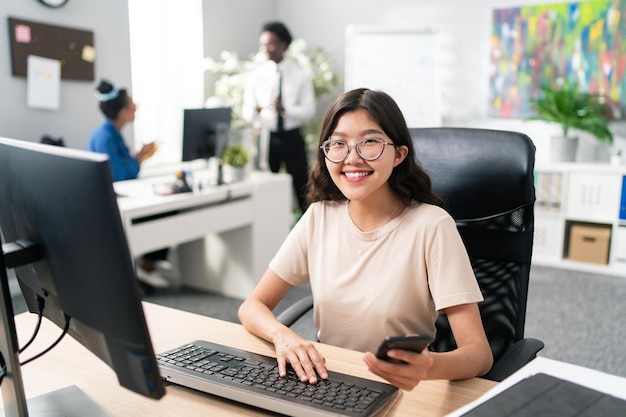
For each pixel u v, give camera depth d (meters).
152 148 3.42
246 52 4.95
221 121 3.12
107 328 0.65
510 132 1.29
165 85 4.31
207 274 3.39
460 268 1.06
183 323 1.18
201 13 4.43
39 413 0.81
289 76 4.16
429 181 1.18
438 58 4.30
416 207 1.16
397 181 1.14
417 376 0.75
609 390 0.74
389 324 1.12
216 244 3.31
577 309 3.06
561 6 3.93
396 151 1.12
